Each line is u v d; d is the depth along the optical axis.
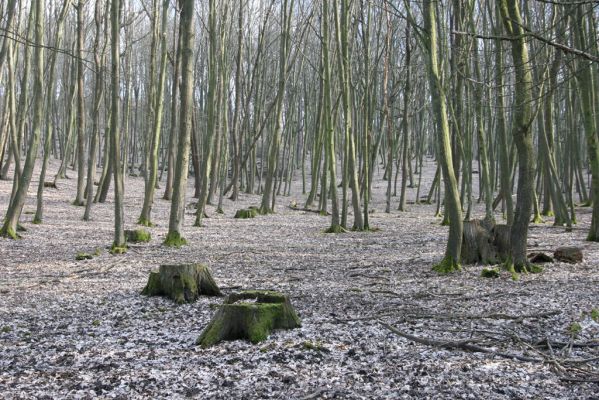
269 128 33.38
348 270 11.26
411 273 10.55
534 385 4.58
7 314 7.50
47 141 17.89
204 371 5.00
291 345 5.73
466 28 15.10
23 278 10.20
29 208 21.41
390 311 7.39
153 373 4.95
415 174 44.22
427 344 5.81
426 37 10.19
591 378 4.70
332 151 18.36
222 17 26.17
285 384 4.64
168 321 7.07
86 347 5.85
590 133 13.45
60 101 45.81
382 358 5.34
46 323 7.00
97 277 10.38
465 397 4.32
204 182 19.91
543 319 6.81
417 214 26.16
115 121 13.46
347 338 6.04
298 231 18.67
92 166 19.98
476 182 39.12
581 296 7.99
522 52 8.64
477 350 5.55
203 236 16.91
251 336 5.93
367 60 18.47
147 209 19.17
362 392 4.44
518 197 9.95
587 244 13.55
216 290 8.66
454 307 7.59
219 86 27.22
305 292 8.93
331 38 26.53
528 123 9.26
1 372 5.01
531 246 13.40
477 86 14.50
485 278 9.66
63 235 15.70
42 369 5.09
